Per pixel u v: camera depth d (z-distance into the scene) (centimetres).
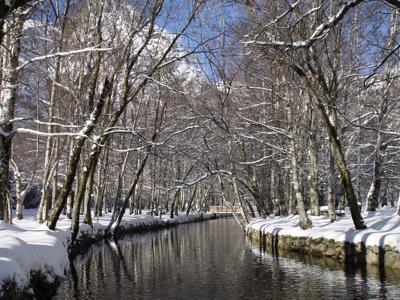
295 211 3588
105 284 1356
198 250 2281
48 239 1308
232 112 2458
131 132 1908
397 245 1397
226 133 2734
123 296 1185
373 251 1468
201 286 1302
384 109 2178
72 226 1947
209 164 3775
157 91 3111
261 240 2477
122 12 1930
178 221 5181
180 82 2769
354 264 1545
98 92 2153
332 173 2120
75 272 1595
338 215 2406
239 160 3020
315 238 1808
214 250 2258
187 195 7331
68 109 2080
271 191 3966
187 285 1323
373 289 1154
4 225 1357
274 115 2455
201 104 2736
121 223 3288
